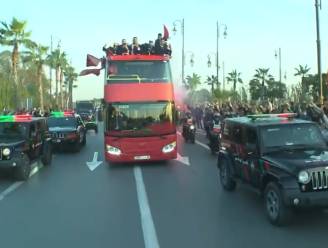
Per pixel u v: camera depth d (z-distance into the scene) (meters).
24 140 14.88
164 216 9.47
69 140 21.67
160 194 11.70
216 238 7.90
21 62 62.41
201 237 7.98
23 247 7.66
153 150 16.70
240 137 10.73
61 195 11.84
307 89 47.78
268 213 8.84
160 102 16.77
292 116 10.94
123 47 18.88
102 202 10.88
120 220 9.22
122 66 16.83
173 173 15.03
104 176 14.77
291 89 52.94
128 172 15.43
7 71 68.62
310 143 9.74
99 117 17.62
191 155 19.75
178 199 11.05
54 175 15.23
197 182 13.30
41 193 12.20
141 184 13.14
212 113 25.03
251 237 7.91
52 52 72.88
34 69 75.25
